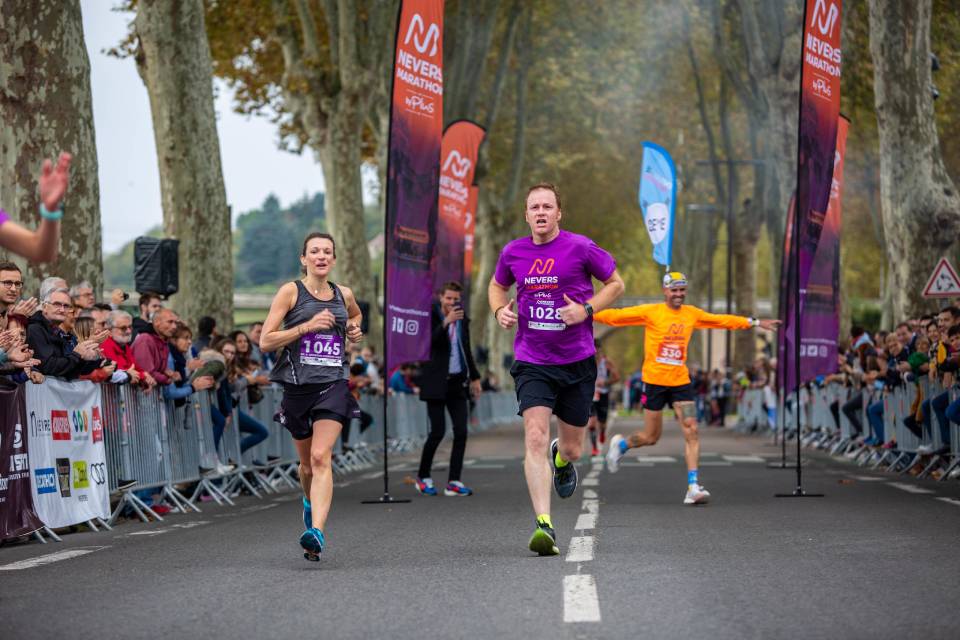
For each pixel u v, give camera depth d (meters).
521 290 9.81
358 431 25.36
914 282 26.09
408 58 16.56
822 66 16.47
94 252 17.66
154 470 14.32
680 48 54.41
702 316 14.83
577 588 7.84
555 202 9.73
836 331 19.98
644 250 78.31
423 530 11.80
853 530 11.28
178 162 25.08
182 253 25.22
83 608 7.38
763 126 42.88
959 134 38.78
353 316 10.02
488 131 47.69
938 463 19.25
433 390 16.52
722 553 9.59
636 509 13.73
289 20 39.56
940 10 36.47
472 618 6.92
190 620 6.95
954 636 6.32
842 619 6.77
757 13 36.66
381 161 43.53
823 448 29.98
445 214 25.86
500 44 51.62
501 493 16.62
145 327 14.98
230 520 13.51
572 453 10.13
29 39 16.97
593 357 9.84
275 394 19.50
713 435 42.28
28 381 11.40
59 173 5.29
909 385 19.66
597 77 55.00
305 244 9.84
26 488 11.30
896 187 26.20
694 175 60.91
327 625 6.77
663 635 6.36
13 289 12.13
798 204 16.33
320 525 9.31
